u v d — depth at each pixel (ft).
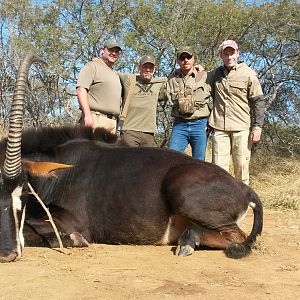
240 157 14.21
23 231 10.75
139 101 15.05
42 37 27.66
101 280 8.52
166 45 27.55
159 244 11.19
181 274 9.00
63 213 11.10
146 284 8.37
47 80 30.66
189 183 10.58
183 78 14.88
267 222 15.43
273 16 30.96
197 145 14.97
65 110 30.09
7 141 10.41
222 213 10.62
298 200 19.08
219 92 14.34
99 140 11.93
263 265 9.84
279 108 34.35
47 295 7.76
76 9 28.63
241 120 14.15
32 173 10.23
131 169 11.21
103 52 14.70
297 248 11.48
